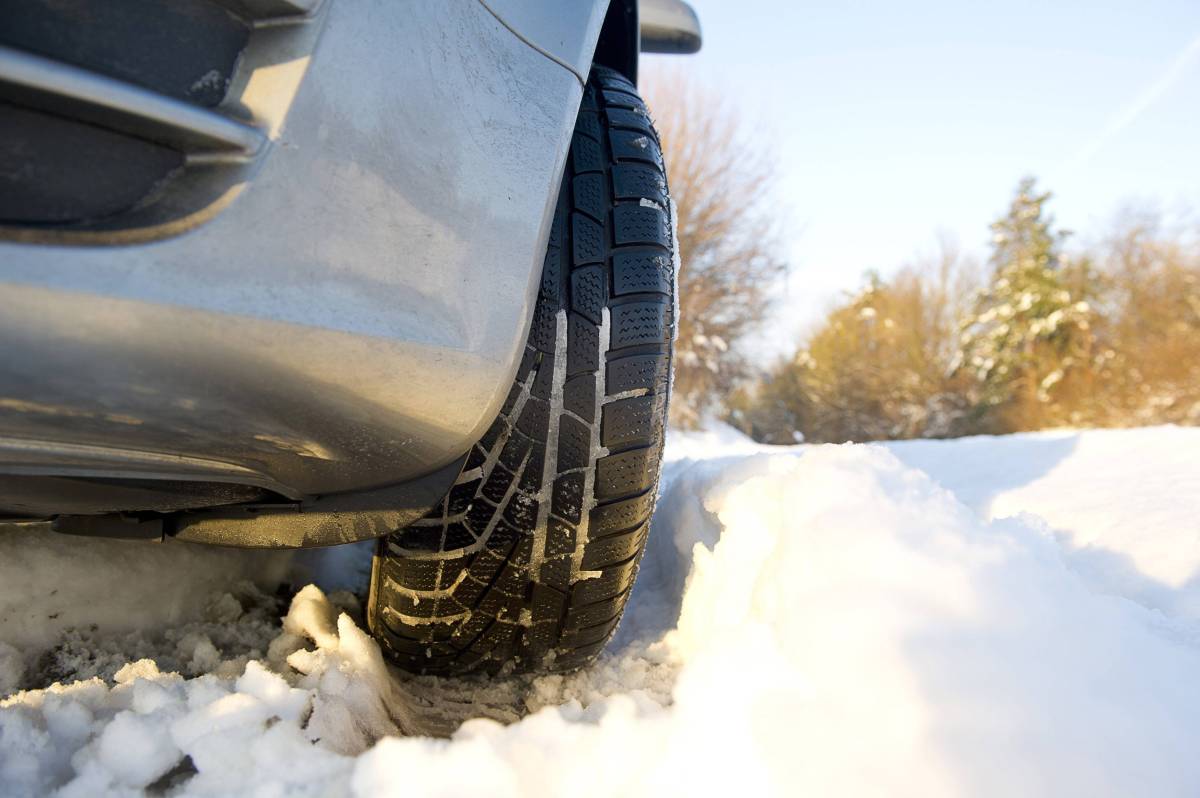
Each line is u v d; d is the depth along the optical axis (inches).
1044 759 28.9
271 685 35.5
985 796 28.1
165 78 27.3
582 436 41.0
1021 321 863.1
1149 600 51.5
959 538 37.4
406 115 31.0
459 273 32.5
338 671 40.1
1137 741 29.5
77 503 36.1
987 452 119.0
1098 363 810.8
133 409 27.5
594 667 51.8
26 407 26.0
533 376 39.7
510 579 43.0
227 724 32.9
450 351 32.2
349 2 29.7
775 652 33.5
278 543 40.7
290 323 27.9
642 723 34.0
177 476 32.9
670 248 45.1
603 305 41.3
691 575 56.6
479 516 41.1
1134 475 88.1
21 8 24.7
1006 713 30.1
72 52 25.5
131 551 50.5
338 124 29.0
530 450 40.4
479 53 34.0
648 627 58.7
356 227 29.6
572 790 31.4
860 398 999.6
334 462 34.4
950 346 971.3
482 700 48.1
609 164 45.1
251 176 27.3
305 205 28.4
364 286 29.8
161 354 26.2
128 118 25.7
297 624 48.6
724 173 627.8
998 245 943.7
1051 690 30.9
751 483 52.1
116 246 25.3
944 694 30.6
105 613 48.0
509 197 34.1
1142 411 744.3
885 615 33.3
